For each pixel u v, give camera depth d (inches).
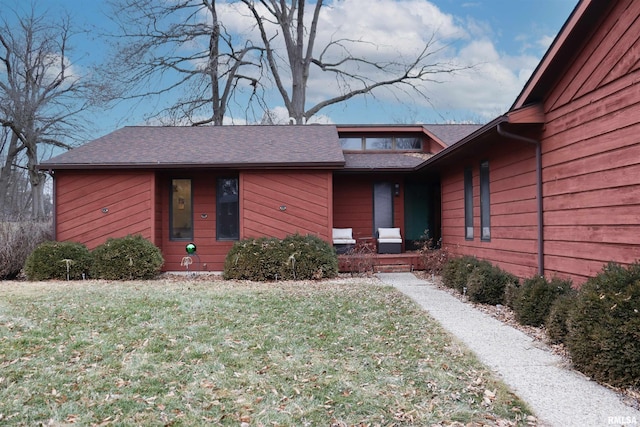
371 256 444.8
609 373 150.2
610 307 154.9
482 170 367.2
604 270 176.1
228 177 457.7
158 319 235.8
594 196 219.6
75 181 425.4
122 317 239.1
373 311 260.5
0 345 190.4
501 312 260.2
